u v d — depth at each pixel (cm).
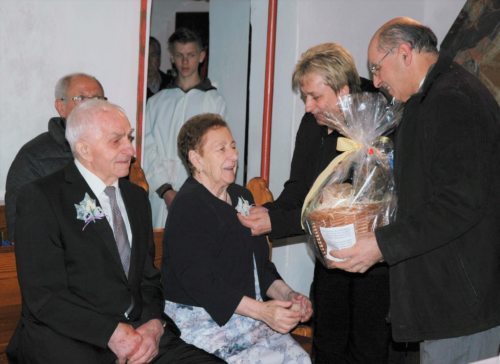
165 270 260
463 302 211
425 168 213
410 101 218
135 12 355
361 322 285
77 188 233
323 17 407
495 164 208
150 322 238
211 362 235
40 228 223
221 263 253
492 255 212
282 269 410
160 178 401
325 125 272
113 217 239
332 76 256
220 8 419
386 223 229
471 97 207
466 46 434
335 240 225
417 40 214
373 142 240
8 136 328
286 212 273
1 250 249
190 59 410
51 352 221
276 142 413
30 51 328
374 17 432
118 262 233
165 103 410
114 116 234
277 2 402
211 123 258
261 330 257
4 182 329
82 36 340
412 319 217
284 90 407
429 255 213
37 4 327
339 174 239
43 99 335
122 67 353
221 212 256
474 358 225
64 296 222
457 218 203
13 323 254
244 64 416
